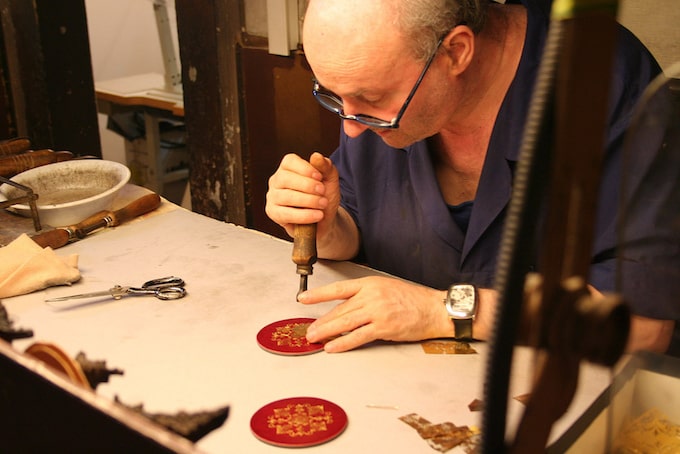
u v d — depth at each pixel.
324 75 1.34
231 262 1.72
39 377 0.61
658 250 1.22
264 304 1.52
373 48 1.29
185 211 2.04
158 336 1.40
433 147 1.75
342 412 1.16
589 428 1.10
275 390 1.23
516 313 0.49
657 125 1.17
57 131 3.47
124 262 1.73
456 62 1.40
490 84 1.58
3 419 0.70
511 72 1.58
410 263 1.87
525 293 0.51
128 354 1.34
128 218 1.97
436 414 1.16
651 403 1.20
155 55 5.44
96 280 1.64
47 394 0.61
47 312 1.50
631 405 1.21
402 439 1.10
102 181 2.12
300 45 2.92
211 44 3.17
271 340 1.37
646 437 1.17
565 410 0.54
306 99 2.97
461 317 1.35
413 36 1.31
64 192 2.10
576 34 0.45
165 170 4.54
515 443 0.54
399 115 1.40
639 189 1.21
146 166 4.49
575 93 0.46
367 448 1.09
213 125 3.33
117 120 4.38
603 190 1.41
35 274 1.58
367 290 1.40
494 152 1.61
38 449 0.67
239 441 1.11
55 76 3.39
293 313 1.48
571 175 0.48
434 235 1.77
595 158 0.47
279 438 1.10
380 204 1.88
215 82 3.23
